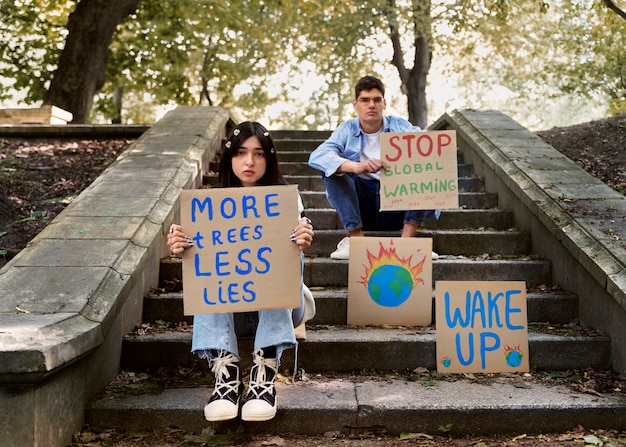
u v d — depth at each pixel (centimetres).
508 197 486
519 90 1952
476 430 256
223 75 1606
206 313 246
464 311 306
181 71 1400
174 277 379
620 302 293
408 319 331
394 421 256
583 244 341
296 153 651
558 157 504
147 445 241
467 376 299
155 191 404
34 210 465
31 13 1309
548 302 353
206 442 246
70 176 543
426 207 348
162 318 342
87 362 255
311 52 1582
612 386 284
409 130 408
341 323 352
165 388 279
